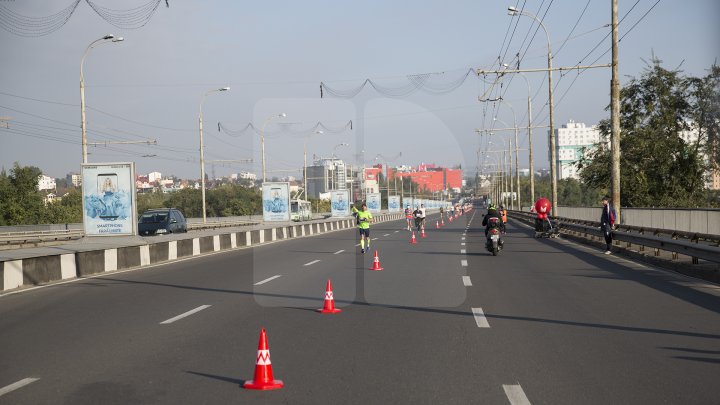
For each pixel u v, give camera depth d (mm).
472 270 19359
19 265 17234
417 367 7547
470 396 6371
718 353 8242
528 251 27594
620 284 15672
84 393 6574
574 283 15914
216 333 9781
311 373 7281
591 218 45031
